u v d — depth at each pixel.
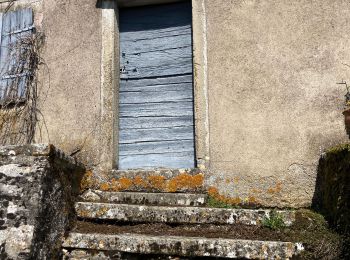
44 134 5.26
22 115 5.40
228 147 4.73
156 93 5.36
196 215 4.16
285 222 4.02
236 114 4.79
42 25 5.53
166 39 5.44
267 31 4.88
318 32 4.77
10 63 5.55
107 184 4.87
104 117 5.11
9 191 3.51
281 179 4.57
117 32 5.43
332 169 3.93
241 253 3.54
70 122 5.20
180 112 5.26
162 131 5.27
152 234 3.95
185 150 5.16
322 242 3.53
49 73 5.39
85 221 4.25
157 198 4.57
